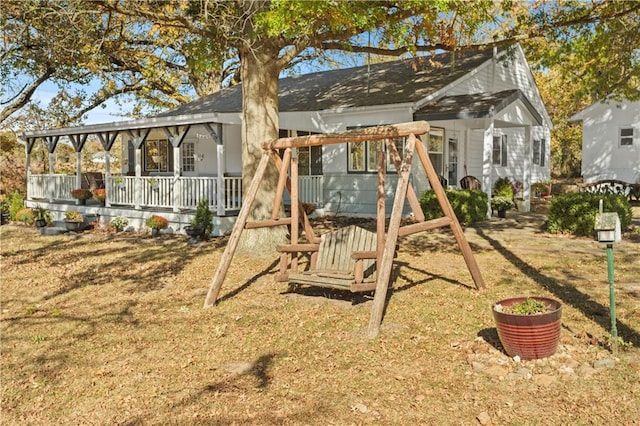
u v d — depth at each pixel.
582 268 8.00
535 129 22.06
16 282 8.64
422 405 3.88
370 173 15.19
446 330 5.51
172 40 17.42
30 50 15.13
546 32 10.29
